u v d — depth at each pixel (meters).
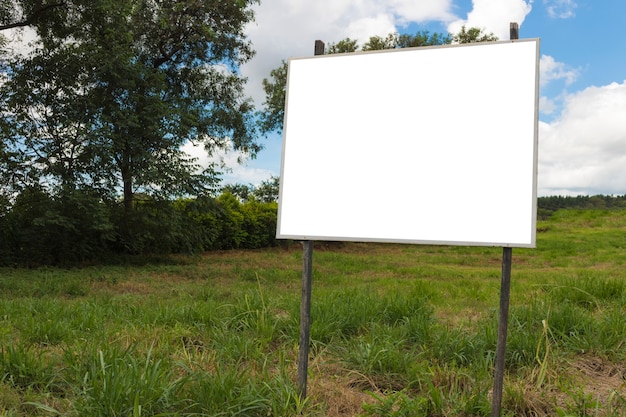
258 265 15.84
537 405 3.61
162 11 16.94
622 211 34.47
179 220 16.14
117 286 10.53
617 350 4.74
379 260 18.77
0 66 14.21
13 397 3.45
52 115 14.33
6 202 14.09
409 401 3.47
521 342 4.61
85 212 13.80
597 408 3.31
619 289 7.13
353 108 3.46
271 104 30.19
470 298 8.27
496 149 3.14
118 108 14.53
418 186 3.29
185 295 8.80
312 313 5.60
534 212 3.04
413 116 3.33
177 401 3.28
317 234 3.49
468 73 3.23
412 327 5.29
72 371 3.82
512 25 3.19
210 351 4.70
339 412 3.56
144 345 4.77
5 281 10.19
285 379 3.74
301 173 3.54
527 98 3.11
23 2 14.17
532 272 13.78
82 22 14.98
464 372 4.14
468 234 3.16
